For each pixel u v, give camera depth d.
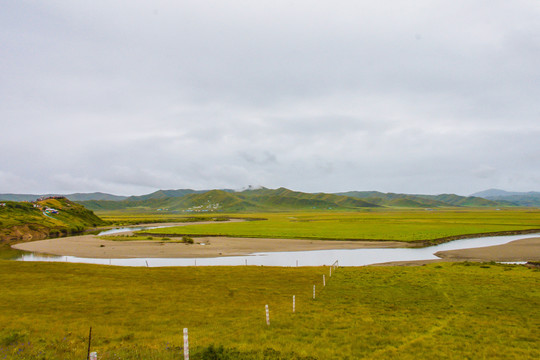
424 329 23.77
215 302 33.97
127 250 87.00
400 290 38.38
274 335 21.98
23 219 148.00
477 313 28.88
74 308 30.91
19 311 29.30
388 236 108.44
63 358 16.92
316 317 26.78
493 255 73.94
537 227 135.25
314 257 76.06
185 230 142.25
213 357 16.97
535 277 44.06
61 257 77.75
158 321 26.95
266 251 84.88
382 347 19.94
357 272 50.00
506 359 18.19
